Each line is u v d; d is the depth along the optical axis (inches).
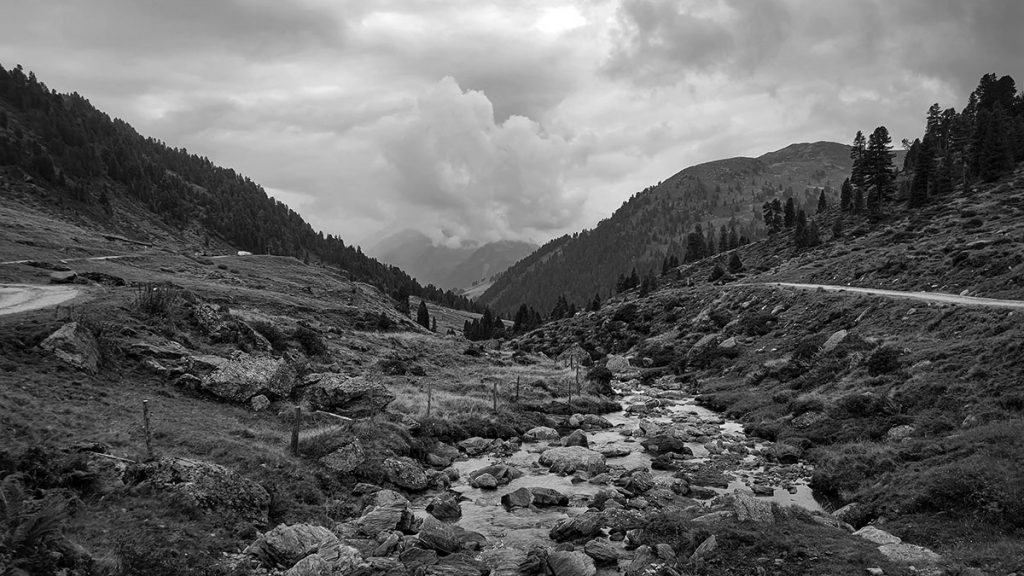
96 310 1523.1
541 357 3673.7
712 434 1696.6
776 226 7219.5
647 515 924.6
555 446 1589.6
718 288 4269.2
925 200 4842.5
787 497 1090.7
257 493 860.0
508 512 1022.4
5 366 1062.4
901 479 954.7
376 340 2908.5
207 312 1711.4
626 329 4404.5
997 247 2437.3
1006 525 750.5
